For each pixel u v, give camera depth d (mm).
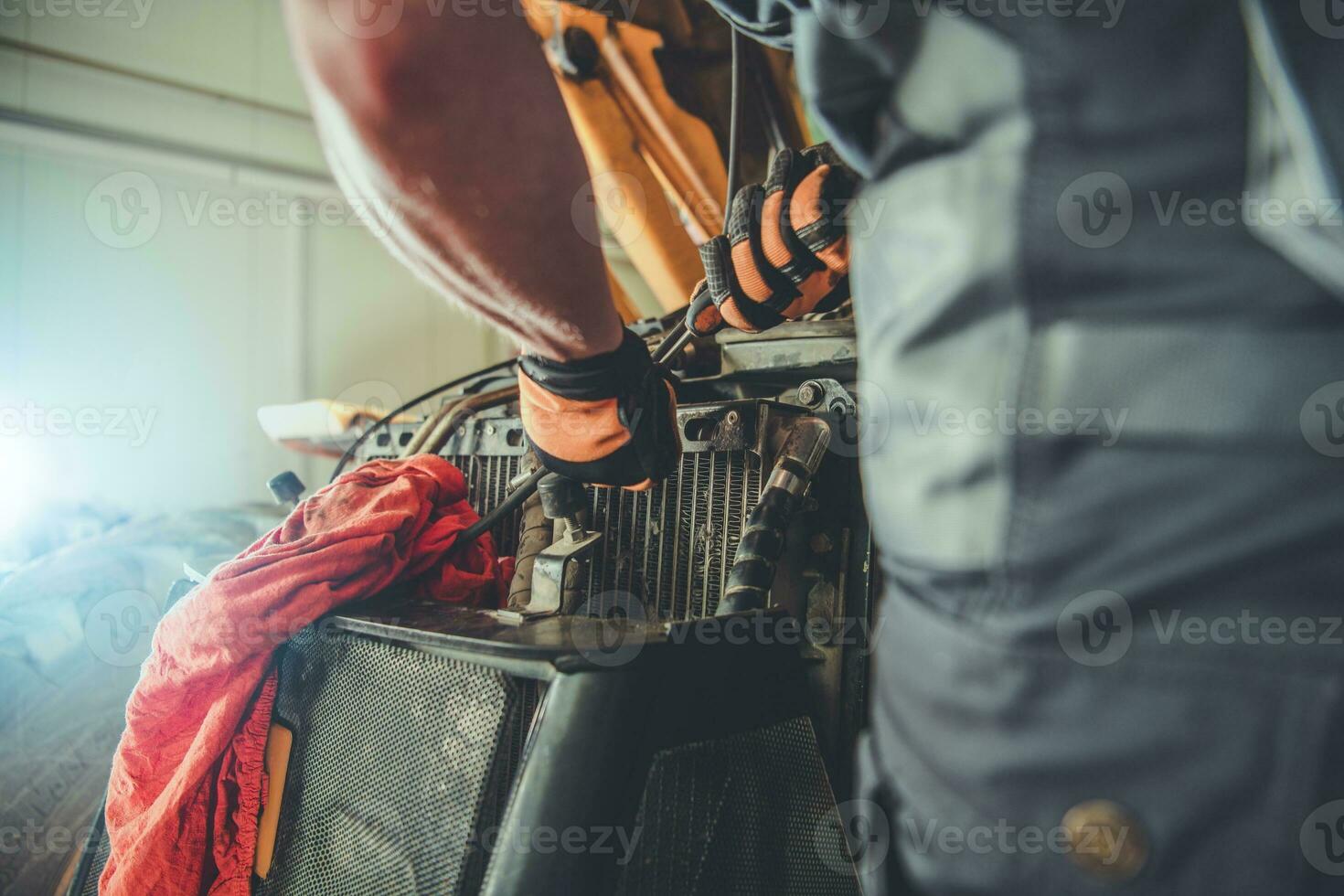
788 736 910
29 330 4148
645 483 961
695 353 1267
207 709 968
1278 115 361
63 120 4199
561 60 1801
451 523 1144
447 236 594
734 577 950
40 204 4191
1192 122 377
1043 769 396
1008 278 397
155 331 4488
